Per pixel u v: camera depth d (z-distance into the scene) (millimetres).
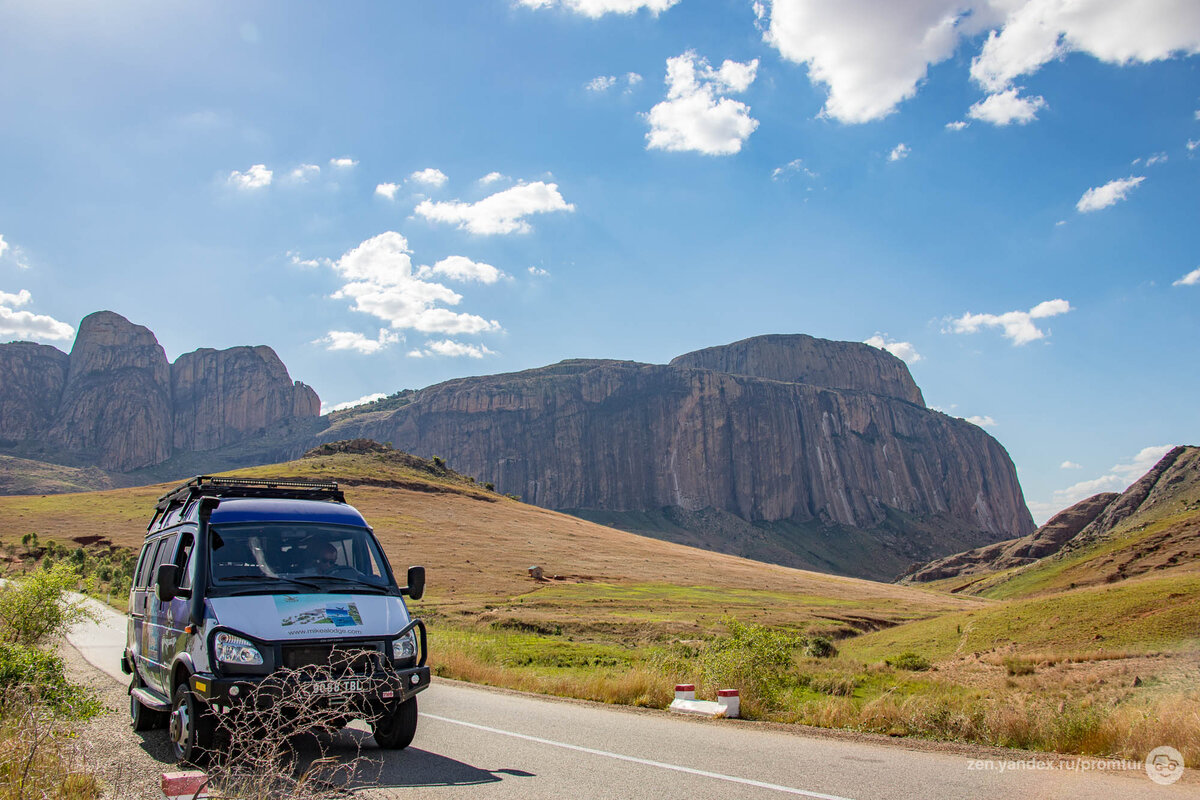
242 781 6699
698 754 8508
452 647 21656
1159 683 28547
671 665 15695
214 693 7328
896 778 7387
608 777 7371
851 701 13078
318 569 8852
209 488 9680
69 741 6992
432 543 96688
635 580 94125
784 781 7227
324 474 129750
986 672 38625
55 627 17750
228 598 8086
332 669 7723
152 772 7406
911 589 145375
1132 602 50594
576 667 30469
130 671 10914
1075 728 9836
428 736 9586
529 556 99062
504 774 7488
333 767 7695
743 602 80938
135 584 11164
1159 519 142250
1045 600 60000
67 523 91375
